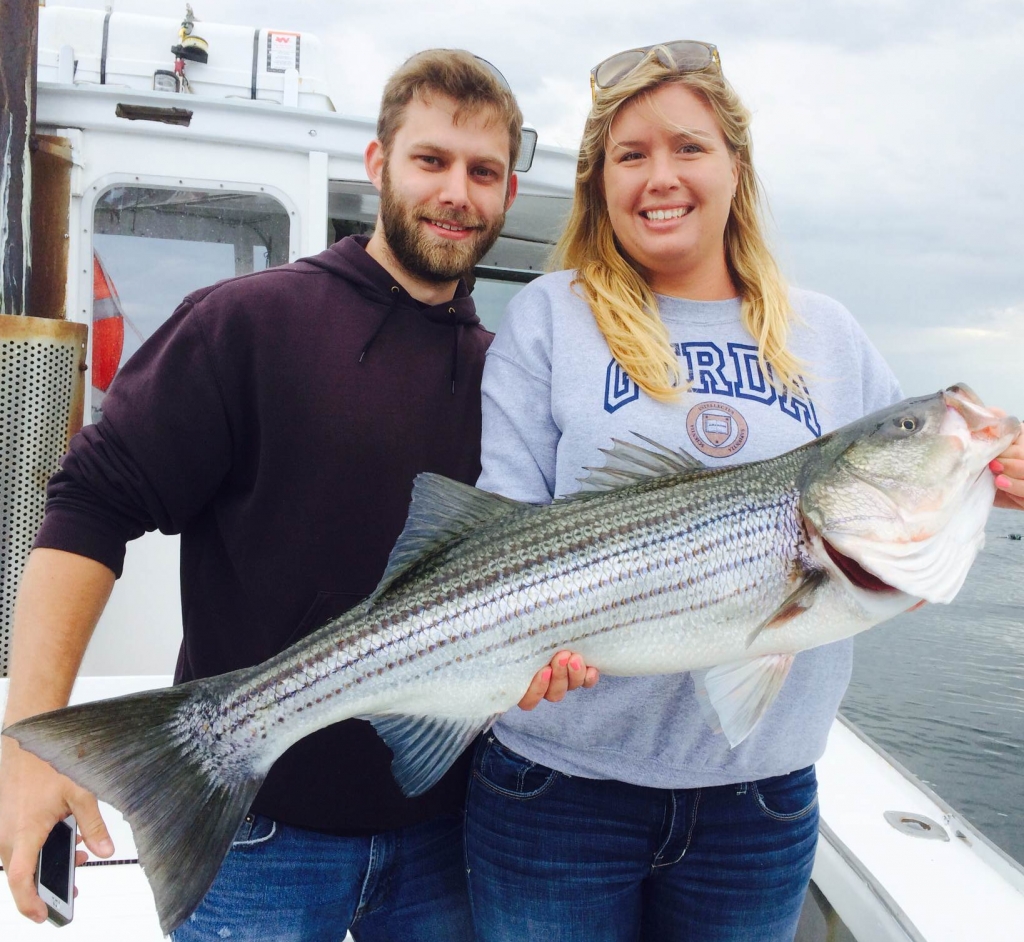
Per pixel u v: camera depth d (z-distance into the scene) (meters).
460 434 2.36
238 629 2.25
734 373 2.14
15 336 3.30
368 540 2.23
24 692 1.92
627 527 1.96
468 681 1.94
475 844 2.16
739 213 2.27
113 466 2.09
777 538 1.99
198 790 1.77
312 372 2.21
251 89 3.90
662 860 2.04
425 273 2.31
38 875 1.74
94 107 3.55
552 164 3.96
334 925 2.24
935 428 1.98
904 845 2.69
